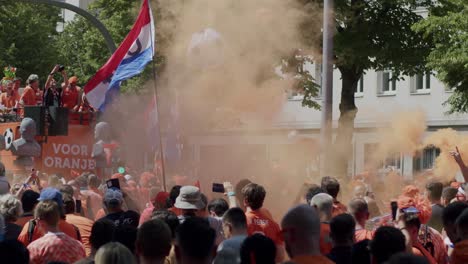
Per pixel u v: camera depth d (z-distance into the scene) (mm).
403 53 47938
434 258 15836
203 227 11203
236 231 14711
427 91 71750
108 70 29359
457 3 44875
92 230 14430
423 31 47531
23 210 17172
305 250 11766
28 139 30109
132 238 13875
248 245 11336
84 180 23375
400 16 48375
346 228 13539
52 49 82688
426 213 16031
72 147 32594
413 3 47844
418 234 15867
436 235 16094
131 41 28406
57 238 14602
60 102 34375
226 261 11922
